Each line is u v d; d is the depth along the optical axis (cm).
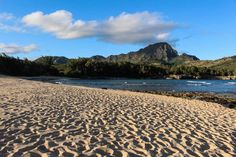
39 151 726
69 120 1102
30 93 2045
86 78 12550
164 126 1098
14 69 10088
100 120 1139
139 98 2059
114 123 1099
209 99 2747
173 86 6325
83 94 2130
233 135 1030
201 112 1520
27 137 840
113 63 13875
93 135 907
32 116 1134
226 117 1409
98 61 13638
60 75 12044
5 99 1608
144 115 1309
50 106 1409
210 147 855
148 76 14362
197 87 5962
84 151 748
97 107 1459
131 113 1339
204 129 1090
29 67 10612
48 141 814
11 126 952
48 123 1030
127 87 5669
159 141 884
